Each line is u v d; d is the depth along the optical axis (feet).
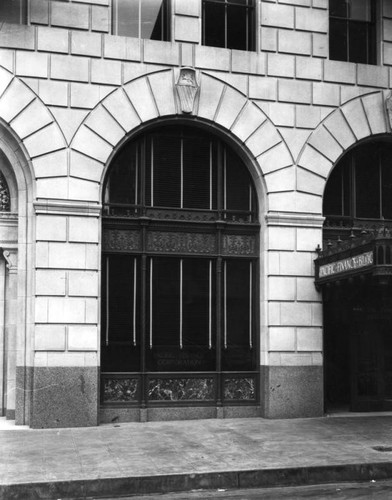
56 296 45.09
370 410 51.34
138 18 49.32
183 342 48.83
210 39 50.80
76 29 46.93
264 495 30.58
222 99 49.44
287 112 50.60
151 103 47.98
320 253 49.08
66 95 46.34
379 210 53.52
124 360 47.57
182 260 49.39
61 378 44.68
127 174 48.91
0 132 45.83
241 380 49.49
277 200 49.83
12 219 46.85
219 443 38.63
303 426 44.57
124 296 48.01
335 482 32.89
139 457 34.91
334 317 52.19
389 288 48.60
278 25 51.03
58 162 45.85
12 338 46.83
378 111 52.47
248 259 50.49
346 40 53.88
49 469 32.22
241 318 50.24
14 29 45.65
